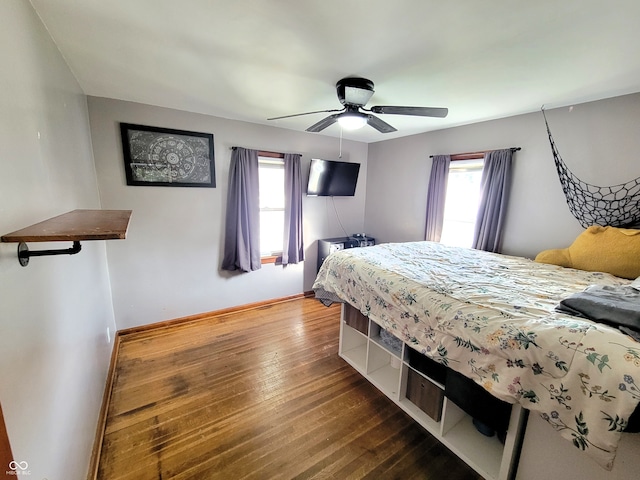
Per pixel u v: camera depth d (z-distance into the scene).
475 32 1.33
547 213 2.50
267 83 2.02
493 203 2.76
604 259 1.99
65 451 1.09
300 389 2.08
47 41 1.32
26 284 0.85
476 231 2.89
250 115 2.91
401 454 1.58
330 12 1.20
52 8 1.18
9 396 0.71
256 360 2.43
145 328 2.88
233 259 3.25
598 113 2.17
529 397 1.14
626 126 2.05
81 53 1.58
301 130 3.58
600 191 2.19
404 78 1.87
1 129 0.78
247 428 1.72
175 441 1.61
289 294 3.87
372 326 2.18
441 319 1.50
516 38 1.37
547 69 1.70
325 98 2.34
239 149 3.05
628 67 1.64
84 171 2.00
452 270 2.08
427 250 2.76
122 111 2.48
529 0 1.09
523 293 1.59
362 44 1.46
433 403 1.72
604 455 0.94
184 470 1.44
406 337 1.72
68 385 1.18
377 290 1.97
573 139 2.31
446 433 1.66
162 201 2.80
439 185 3.29
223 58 1.65
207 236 3.11
